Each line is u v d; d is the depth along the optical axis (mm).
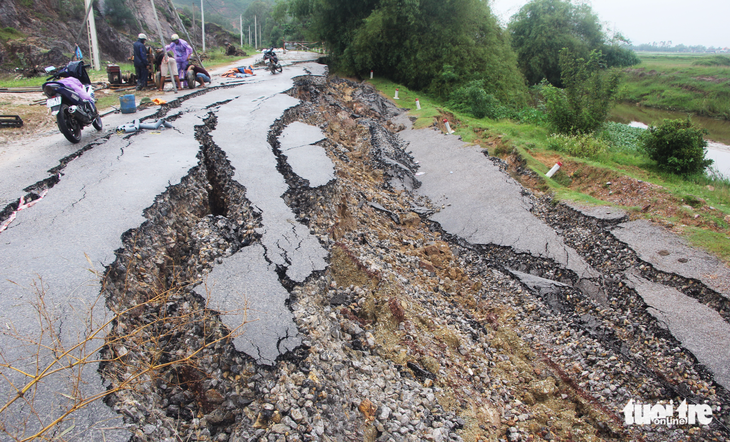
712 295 5664
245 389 3072
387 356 4219
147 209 4852
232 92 12188
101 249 4027
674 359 4918
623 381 4797
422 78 22594
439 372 4281
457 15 21484
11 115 7988
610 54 35938
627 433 4246
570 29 34750
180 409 3111
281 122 9312
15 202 4871
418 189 10758
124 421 2531
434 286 6273
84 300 3334
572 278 6641
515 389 4703
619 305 5980
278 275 4258
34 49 23688
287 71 18016
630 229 7277
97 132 7715
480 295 6504
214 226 5285
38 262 3756
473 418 3896
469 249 7824
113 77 12734
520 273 6938
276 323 3566
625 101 37500
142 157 6500
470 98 19016
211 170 6934
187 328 3643
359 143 12703
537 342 5520
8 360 2689
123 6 37750
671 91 35125
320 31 24703
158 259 4457
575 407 4641
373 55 23047
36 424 2354
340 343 3945
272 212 5461
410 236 8023
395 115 17609
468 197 9555
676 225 7176
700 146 11844
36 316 3102
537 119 17297
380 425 3283
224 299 3820
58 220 4512
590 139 12766
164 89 12469
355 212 7605
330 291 4754
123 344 3162
